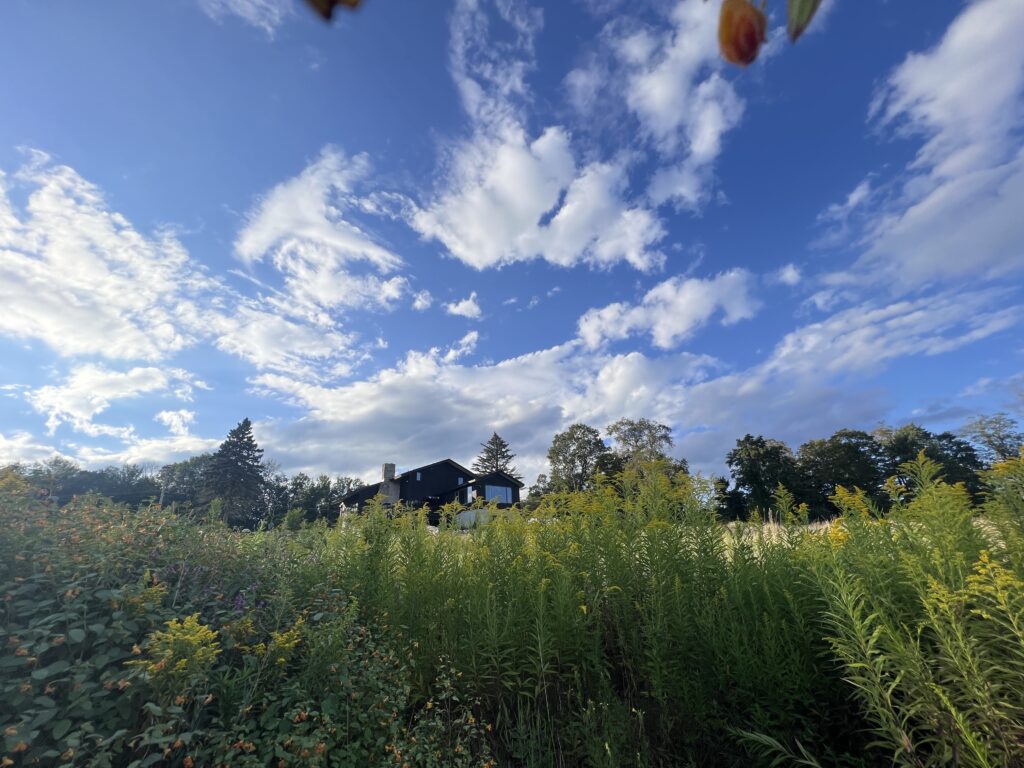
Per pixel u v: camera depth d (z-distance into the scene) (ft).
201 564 13.96
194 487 168.86
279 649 11.19
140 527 14.26
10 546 10.93
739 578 13.26
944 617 9.26
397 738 11.20
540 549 17.16
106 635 9.94
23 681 8.82
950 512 11.64
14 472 13.15
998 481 12.33
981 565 9.53
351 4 1.32
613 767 10.99
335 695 10.78
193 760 9.00
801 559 13.17
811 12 1.46
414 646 14.23
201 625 11.98
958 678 8.66
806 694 10.65
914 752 8.64
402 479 152.05
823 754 10.43
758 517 16.63
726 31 1.52
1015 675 8.39
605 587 15.07
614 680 14.49
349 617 12.80
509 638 13.88
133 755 9.35
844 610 9.75
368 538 18.48
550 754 12.22
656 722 13.10
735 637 11.40
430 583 16.26
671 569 14.19
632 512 17.33
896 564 11.15
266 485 183.21
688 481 16.90
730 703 11.72
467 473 161.17
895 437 145.28
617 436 170.81
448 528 21.66
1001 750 8.02
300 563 16.98
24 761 8.05
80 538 12.28
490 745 13.14
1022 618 8.59
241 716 9.81
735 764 11.34
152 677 9.13
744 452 142.72
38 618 10.09
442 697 12.64
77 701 8.73
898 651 8.96
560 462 179.42
